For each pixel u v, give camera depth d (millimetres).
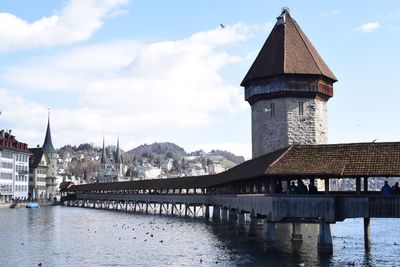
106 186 142875
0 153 141125
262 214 42875
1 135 146625
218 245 47344
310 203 37875
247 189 54688
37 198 170250
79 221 83375
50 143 191875
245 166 55750
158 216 98125
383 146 38094
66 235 59875
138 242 52344
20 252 45656
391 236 54375
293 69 69625
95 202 156500
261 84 71625
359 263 36688
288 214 38438
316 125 70250
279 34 73500
